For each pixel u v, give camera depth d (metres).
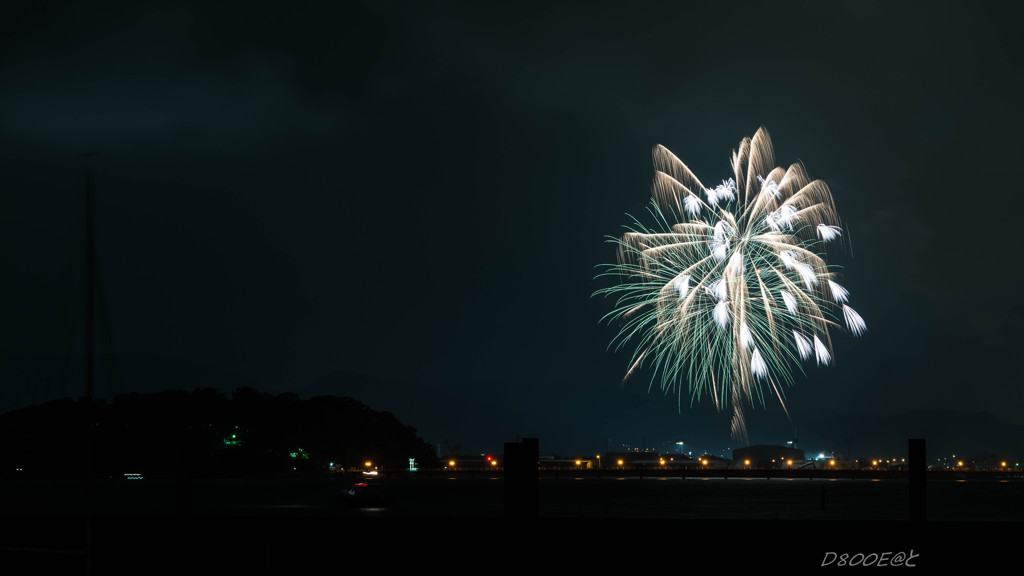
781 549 32.91
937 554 31.80
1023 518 97.56
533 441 22.98
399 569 33.81
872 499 145.12
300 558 34.44
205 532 34.75
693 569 33.34
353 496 104.44
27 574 33.81
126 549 34.69
